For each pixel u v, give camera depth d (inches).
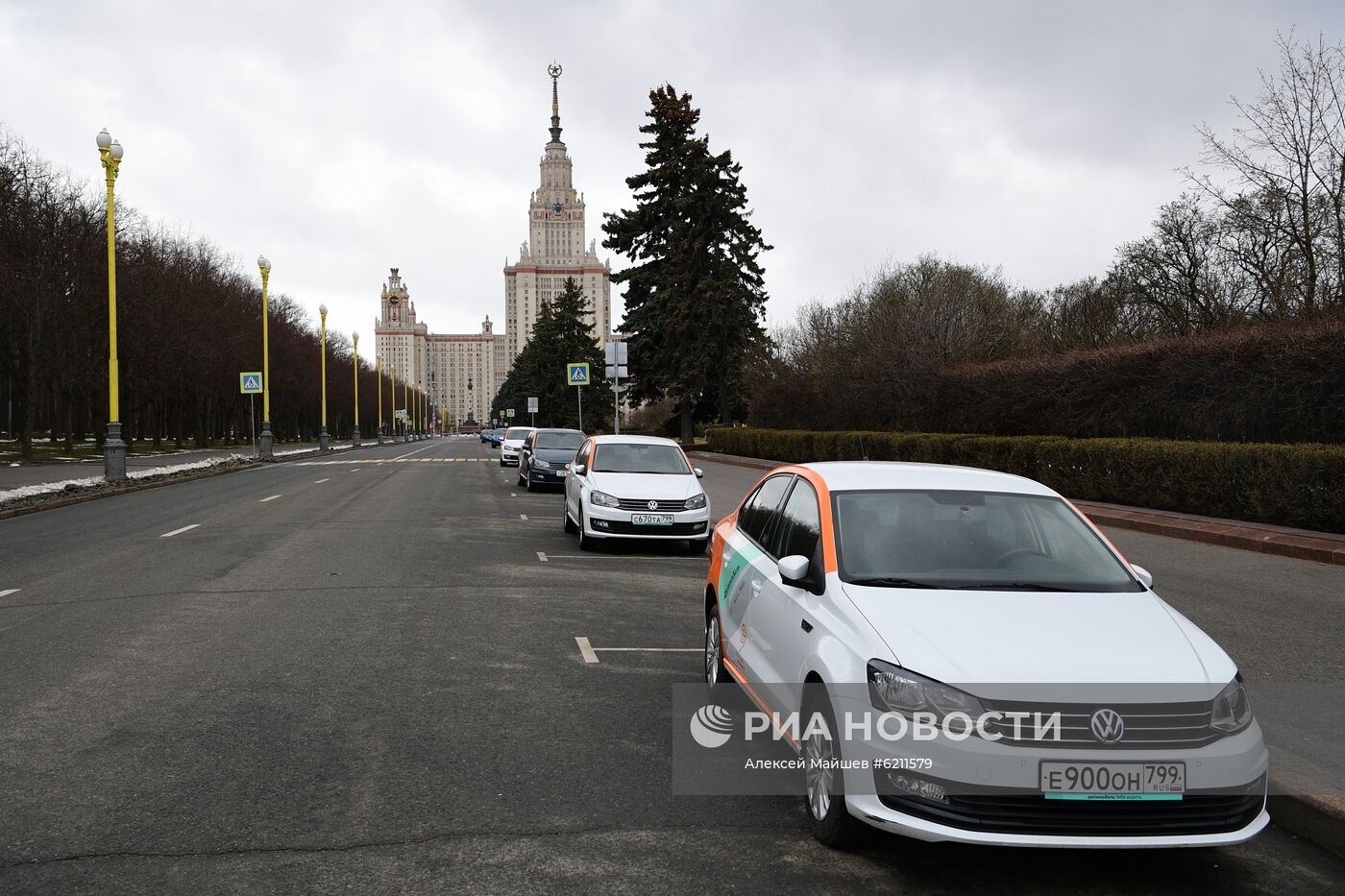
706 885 141.6
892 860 151.9
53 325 1608.0
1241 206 893.8
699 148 1782.7
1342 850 154.2
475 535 589.3
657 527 513.0
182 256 2327.8
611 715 225.0
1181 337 714.2
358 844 153.4
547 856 150.5
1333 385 543.2
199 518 685.9
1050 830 137.3
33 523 653.9
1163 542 503.5
